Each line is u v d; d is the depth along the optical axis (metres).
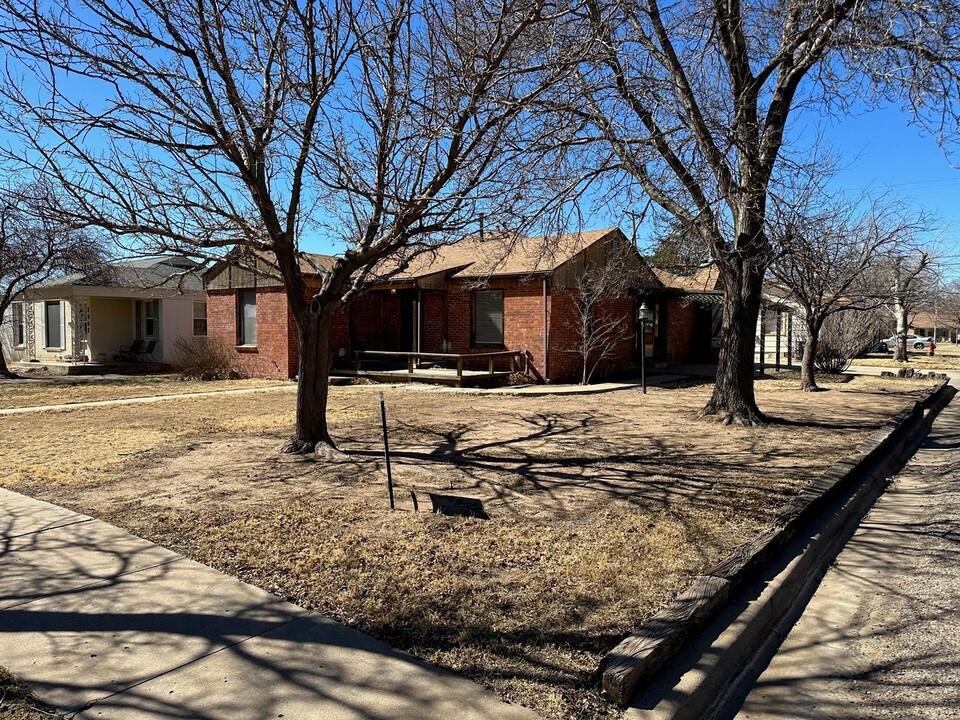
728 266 10.78
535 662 3.25
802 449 8.64
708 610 3.83
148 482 6.68
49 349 26.00
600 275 17.66
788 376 21.69
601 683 3.03
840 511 6.22
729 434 9.83
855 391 16.78
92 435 9.43
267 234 7.58
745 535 5.16
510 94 7.12
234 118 6.77
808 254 14.55
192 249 7.47
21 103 5.88
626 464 7.63
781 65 9.55
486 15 6.68
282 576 4.30
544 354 17.45
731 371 11.01
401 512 5.63
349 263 7.84
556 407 13.01
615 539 5.04
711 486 6.64
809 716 3.21
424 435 9.63
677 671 3.29
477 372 17.05
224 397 14.41
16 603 3.89
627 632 3.55
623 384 17.69
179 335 22.88
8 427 10.17
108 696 2.93
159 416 11.40
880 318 30.23
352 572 4.34
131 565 4.48
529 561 4.57
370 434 9.71
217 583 4.19
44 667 3.18
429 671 3.16
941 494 7.33
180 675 3.12
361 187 7.87
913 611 4.37
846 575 5.05
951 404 16.45
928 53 7.12
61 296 22.72
